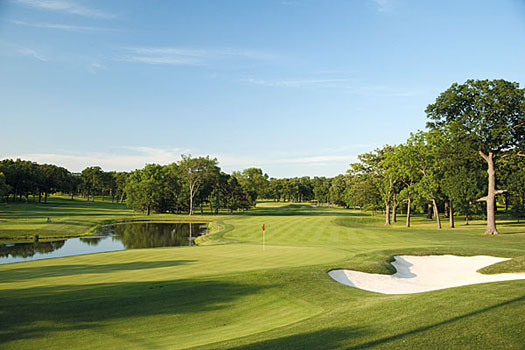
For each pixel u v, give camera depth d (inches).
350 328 312.7
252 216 2790.4
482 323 305.7
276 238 1391.5
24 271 655.8
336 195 4813.0
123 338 320.8
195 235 1818.4
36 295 436.1
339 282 548.7
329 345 272.8
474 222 2231.8
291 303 438.6
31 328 336.5
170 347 296.8
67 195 6279.5
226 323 368.5
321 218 2406.5
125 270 652.7
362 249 964.0
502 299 375.2
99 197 6171.3
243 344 281.9
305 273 575.5
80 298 425.4
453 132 1518.2
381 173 2464.3
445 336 281.4
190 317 382.9
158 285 491.5
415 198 1925.4
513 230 1596.9
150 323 361.7
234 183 3801.7
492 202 1486.2
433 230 1632.6
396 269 701.3
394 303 394.6
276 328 334.3
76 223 2111.2
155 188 3265.3
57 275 605.6
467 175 1704.0
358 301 436.1
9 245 1449.3
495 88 1419.8
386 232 1536.7
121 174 5157.5
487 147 1478.8
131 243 1520.7
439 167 1831.9
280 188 6259.8
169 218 2733.8
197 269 655.8
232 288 489.1
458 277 669.9
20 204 3609.7
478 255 799.7
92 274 611.2
